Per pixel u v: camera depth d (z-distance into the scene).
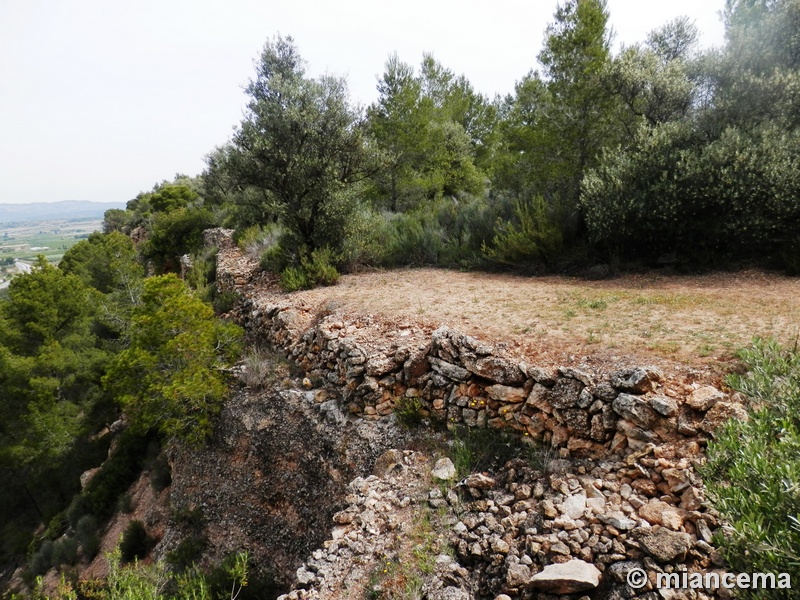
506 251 11.04
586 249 10.16
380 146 18.59
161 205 44.47
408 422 6.16
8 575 16.09
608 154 10.34
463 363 5.82
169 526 9.41
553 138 11.78
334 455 6.63
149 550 9.88
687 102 9.97
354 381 6.96
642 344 5.41
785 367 3.89
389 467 5.72
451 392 5.90
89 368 19.38
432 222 14.40
